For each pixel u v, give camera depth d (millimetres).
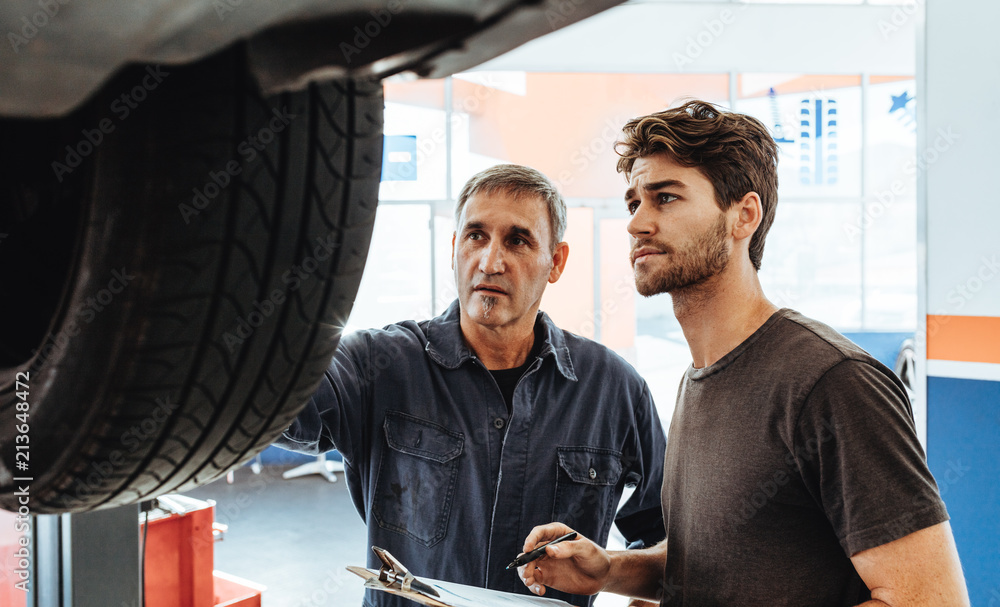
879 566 801
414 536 1264
